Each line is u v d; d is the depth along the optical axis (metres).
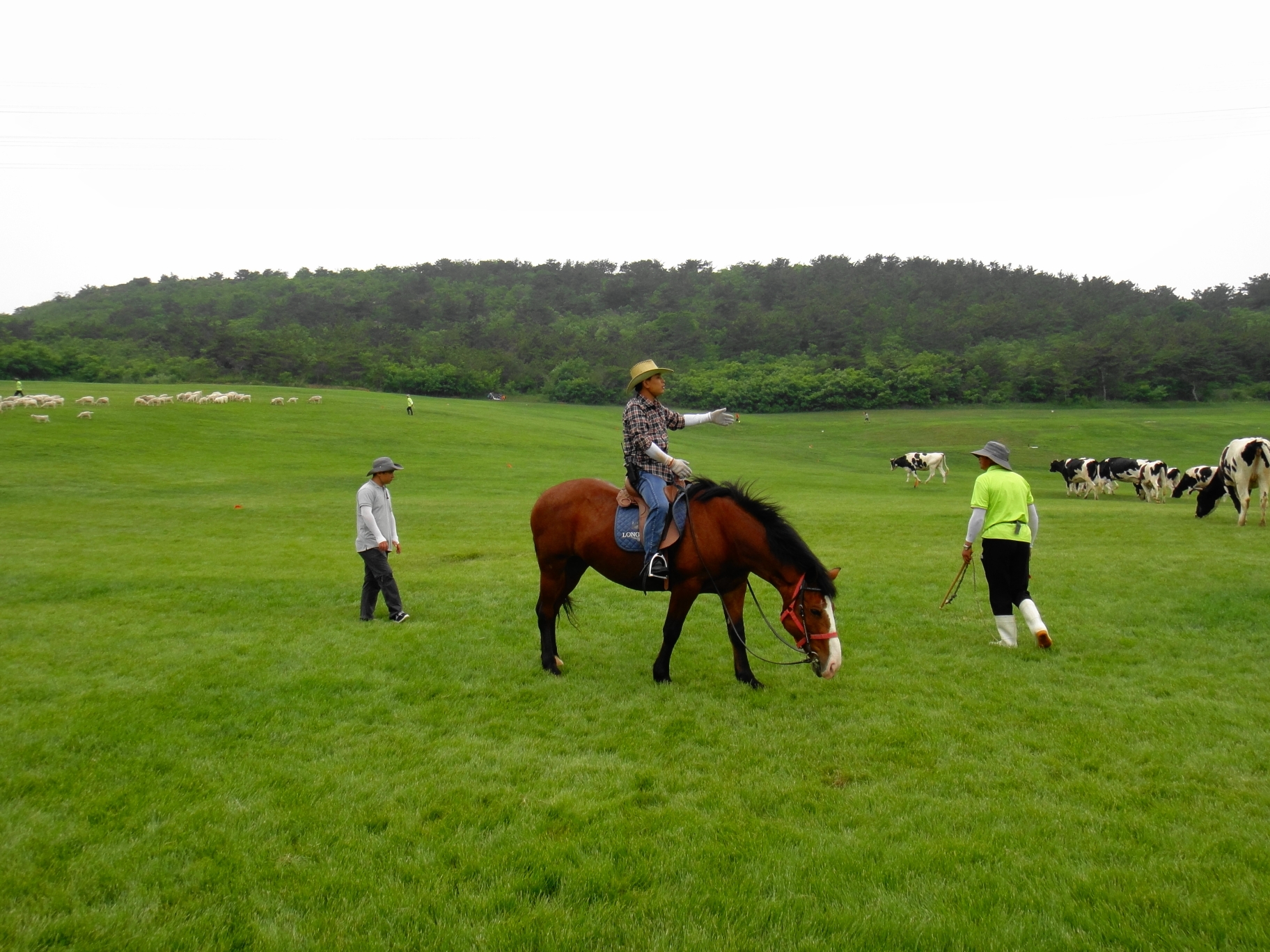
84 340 118.62
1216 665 7.03
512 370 116.88
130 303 177.38
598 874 3.81
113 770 5.05
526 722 5.94
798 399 97.19
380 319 161.00
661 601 10.16
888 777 4.93
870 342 131.75
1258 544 13.34
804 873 3.83
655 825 4.31
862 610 9.45
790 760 5.19
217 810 4.50
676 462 6.60
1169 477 29.92
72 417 43.72
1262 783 4.71
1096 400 93.81
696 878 3.80
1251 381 95.00
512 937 3.36
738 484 6.90
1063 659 7.34
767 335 135.12
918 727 5.70
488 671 7.31
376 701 6.47
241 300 171.88
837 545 14.90
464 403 81.00
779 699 6.41
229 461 35.62
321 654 7.85
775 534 6.36
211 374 106.88
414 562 14.09
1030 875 3.79
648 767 5.09
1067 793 4.65
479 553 15.05
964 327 138.62
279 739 5.64
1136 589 9.97
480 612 9.77
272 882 3.79
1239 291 161.62
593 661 7.61
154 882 3.79
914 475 37.56
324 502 24.77
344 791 4.77
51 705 6.29
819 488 33.44
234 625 9.15
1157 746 5.27
